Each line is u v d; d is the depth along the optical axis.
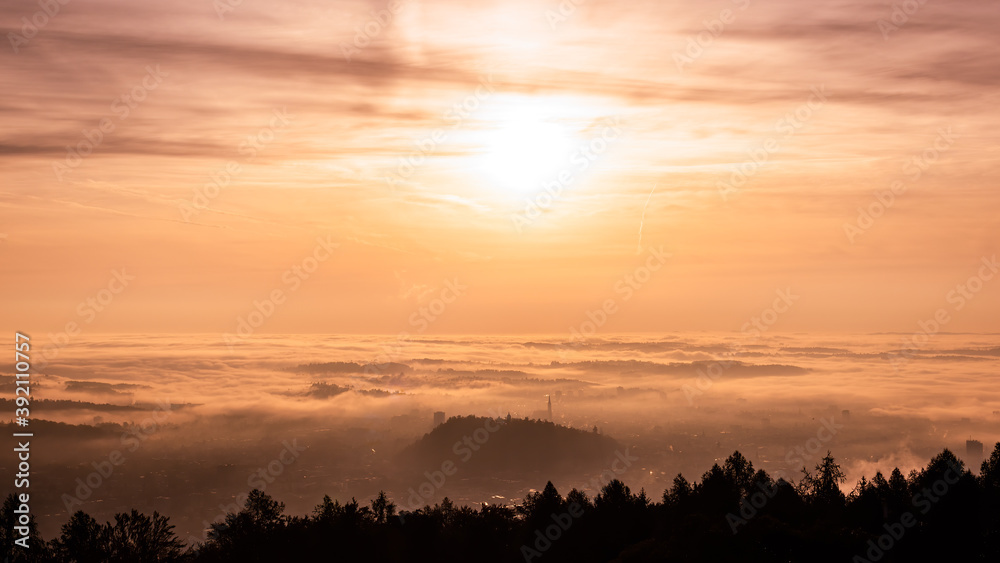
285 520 58.22
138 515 50.91
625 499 56.62
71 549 49.00
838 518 47.56
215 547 55.28
